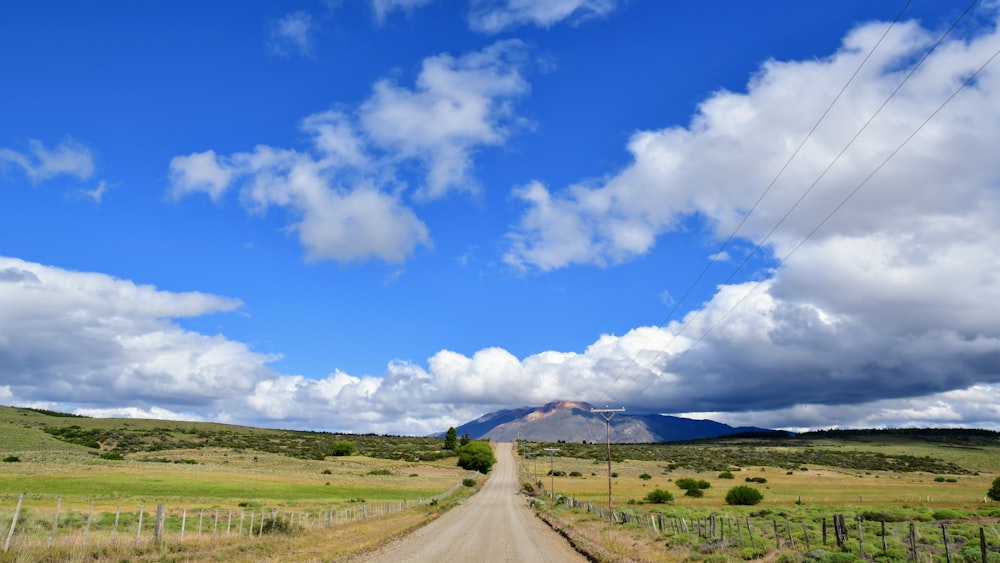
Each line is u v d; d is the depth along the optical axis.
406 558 28.56
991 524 51.38
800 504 84.38
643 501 96.75
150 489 83.56
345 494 96.44
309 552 28.52
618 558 27.92
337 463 179.88
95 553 22.22
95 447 182.88
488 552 31.88
